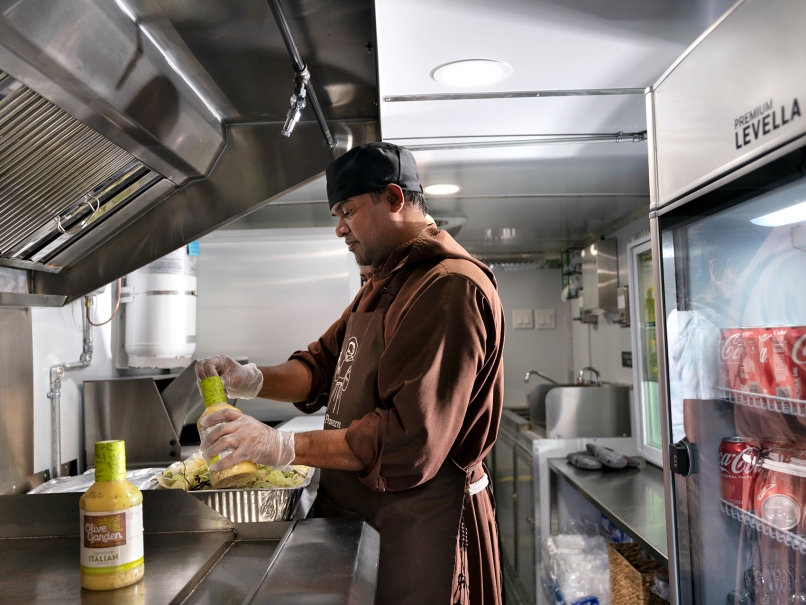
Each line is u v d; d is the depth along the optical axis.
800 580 1.00
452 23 1.22
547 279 3.94
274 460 1.04
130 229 1.54
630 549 2.04
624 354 3.07
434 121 1.78
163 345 2.29
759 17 0.88
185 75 1.16
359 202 1.26
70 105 0.91
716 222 1.11
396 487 1.09
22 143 0.99
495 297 1.19
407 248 1.24
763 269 1.06
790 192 0.91
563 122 1.79
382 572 1.13
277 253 2.92
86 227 1.45
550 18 1.20
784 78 0.83
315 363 1.61
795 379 0.98
